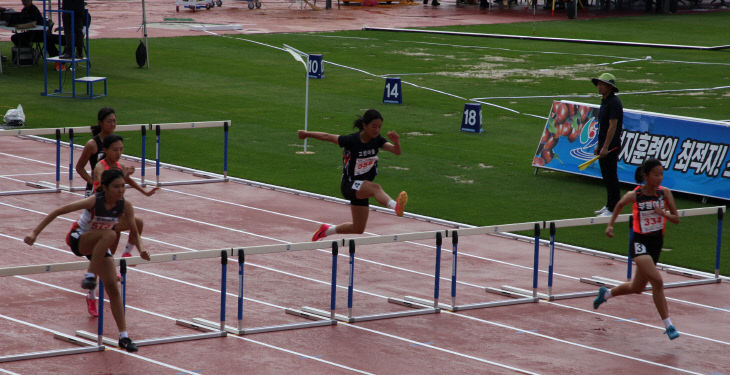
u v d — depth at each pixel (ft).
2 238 97.14
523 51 284.00
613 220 74.59
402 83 217.15
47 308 76.18
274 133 160.45
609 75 109.50
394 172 134.82
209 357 66.23
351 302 75.00
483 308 80.48
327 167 138.21
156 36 291.38
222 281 70.03
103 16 354.13
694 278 91.66
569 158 134.41
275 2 442.50
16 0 399.85
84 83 205.77
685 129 124.67
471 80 225.15
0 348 66.54
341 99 194.29
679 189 123.65
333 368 64.80
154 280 84.99
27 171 131.13
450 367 65.87
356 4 432.66
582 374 65.36
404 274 90.43
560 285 88.43
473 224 108.37
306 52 266.57
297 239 101.09
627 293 75.56
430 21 365.81
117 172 64.64
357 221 76.95
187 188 124.47
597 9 416.87
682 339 74.02
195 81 211.82
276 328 72.54
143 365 64.23
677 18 392.47
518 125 173.06
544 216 112.78
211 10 392.68
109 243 64.90
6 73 214.69
